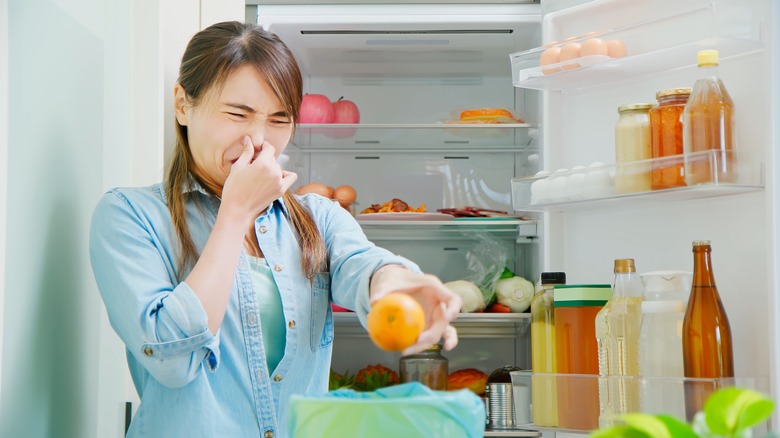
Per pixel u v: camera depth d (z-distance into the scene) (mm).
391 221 2504
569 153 2059
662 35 1682
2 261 1143
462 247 2711
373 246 1308
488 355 2678
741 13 1541
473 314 2471
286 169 2596
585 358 1772
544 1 2057
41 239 1293
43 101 1299
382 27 2465
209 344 1123
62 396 1378
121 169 1614
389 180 2748
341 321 2572
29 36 1243
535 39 2512
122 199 1234
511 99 2766
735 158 1521
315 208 1406
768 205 1494
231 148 1226
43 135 1298
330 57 2670
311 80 2791
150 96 1630
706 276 1539
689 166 1542
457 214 2582
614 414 1579
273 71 1207
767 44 1514
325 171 2758
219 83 1200
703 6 1561
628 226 1894
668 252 1799
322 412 709
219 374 1220
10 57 1176
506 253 2602
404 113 2775
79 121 1441
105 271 1183
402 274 1002
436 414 700
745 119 1621
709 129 1540
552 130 2076
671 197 1678
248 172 1155
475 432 722
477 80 2771
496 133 2609
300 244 1312
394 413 699
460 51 2625
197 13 1881
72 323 1421
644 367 1595
